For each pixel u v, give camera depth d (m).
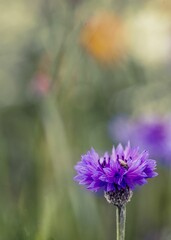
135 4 1.05
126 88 1.12
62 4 0.98
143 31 1.08
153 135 0.89
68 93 0.99
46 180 0.90
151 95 1.11
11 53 1.18
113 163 0.51
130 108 1.10
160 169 0.94
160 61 1.10
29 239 0.70
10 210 0.76
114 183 0.51
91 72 1.07
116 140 0.97
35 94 0.96
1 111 1.14
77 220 0.82
